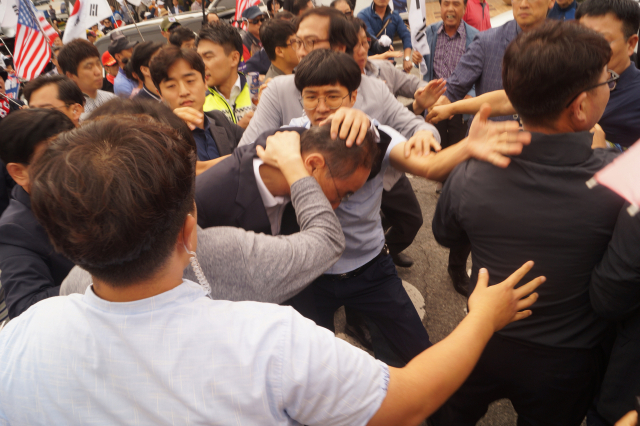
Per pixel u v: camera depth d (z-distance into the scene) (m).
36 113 1.57
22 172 1.60
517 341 1.31
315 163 1.25
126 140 0.62
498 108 1.74
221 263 0.99
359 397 0.72
